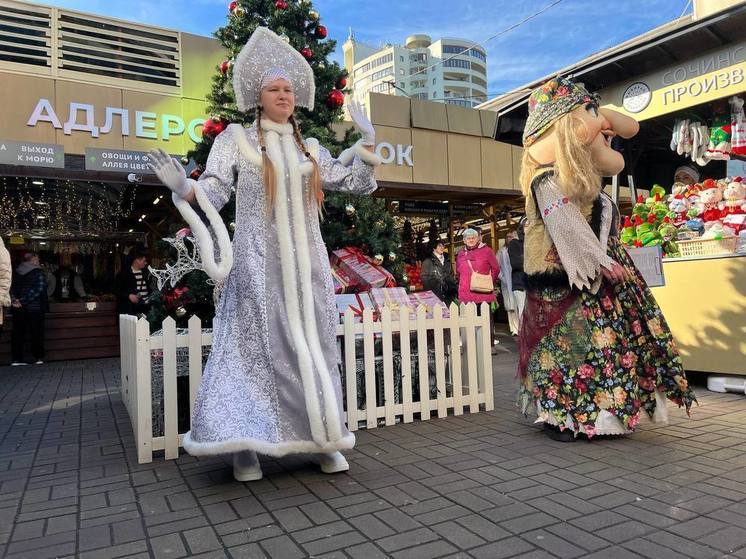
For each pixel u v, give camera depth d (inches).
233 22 197.6
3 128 320.2
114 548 88.1
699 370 198.5
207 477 122.7
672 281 205.9
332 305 122.6
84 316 377.1
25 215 441.4
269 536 90.8
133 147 350.6
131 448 149.6
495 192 472.1
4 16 325.7
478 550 83.7
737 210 195.6
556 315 143.7
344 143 213.8
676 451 129.3
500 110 246.1
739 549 81.5
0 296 232.7
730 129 200.4
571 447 136.3
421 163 440.5
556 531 89.4
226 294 120.0
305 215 120.8
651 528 89.3
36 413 200.1
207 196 114.6
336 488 112.3
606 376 139.4
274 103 121.9
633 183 246.7
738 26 179.3
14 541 91.7
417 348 178.9
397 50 4124.0
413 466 125.3
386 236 213.2
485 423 165.3
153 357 146.3
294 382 111.3
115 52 349.1
